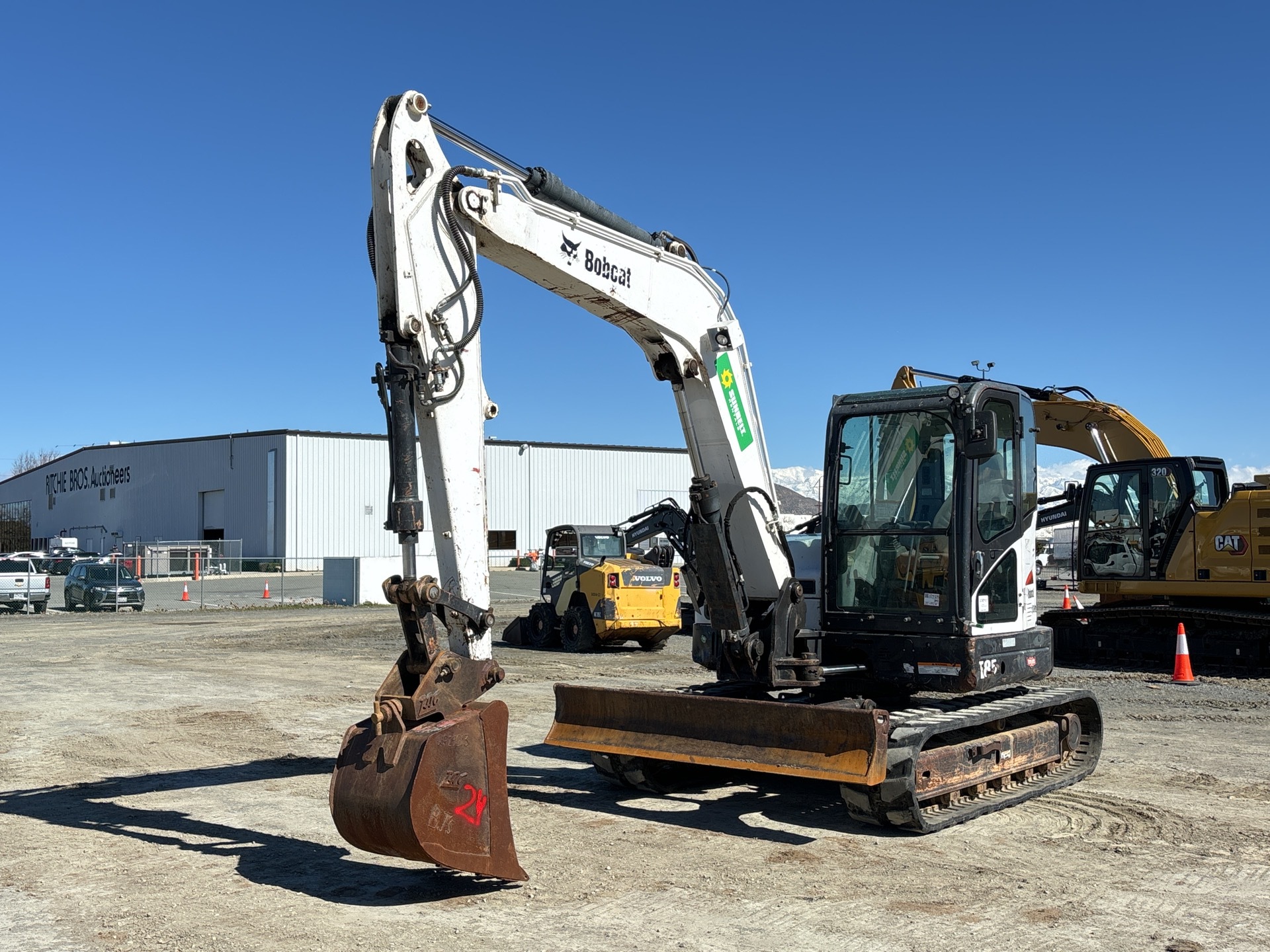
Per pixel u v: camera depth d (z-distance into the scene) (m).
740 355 7.70
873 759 6.30
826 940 4.82
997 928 4.99
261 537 51.91
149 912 5.21
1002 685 7.51
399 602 5.34
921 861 6.11
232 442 53.72
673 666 15.88
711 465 7.62
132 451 59.94
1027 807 7.41
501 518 55.88
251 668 15.55
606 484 59.19
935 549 7.39
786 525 9.02
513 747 9.70
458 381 5.87
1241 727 10.55
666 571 17.73
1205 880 5.74
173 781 8.21
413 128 5.80
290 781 8.19
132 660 16.69
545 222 6.46
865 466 7.79
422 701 5.24
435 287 5.84
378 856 6.20
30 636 21.30
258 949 4.72
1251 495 14.62
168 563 45.91
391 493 5.54
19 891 5.55
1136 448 16.11
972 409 7.15
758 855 6.23
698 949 4.71
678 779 7.97
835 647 7.77
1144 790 7.90
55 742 9.79
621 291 6.91
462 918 5.12
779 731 6.73
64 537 58.88
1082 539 16.22
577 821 7.03
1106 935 4.90
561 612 18.44
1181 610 14.95
